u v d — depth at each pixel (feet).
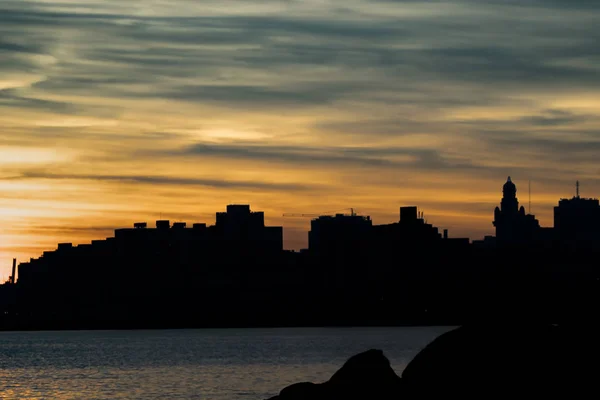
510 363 180.65
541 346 181.98
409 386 188.24
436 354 188.75
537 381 177.17
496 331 187.42
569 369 177.68
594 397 173.37
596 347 180.14
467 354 184.75
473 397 179.01
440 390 182.60
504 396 177.17
